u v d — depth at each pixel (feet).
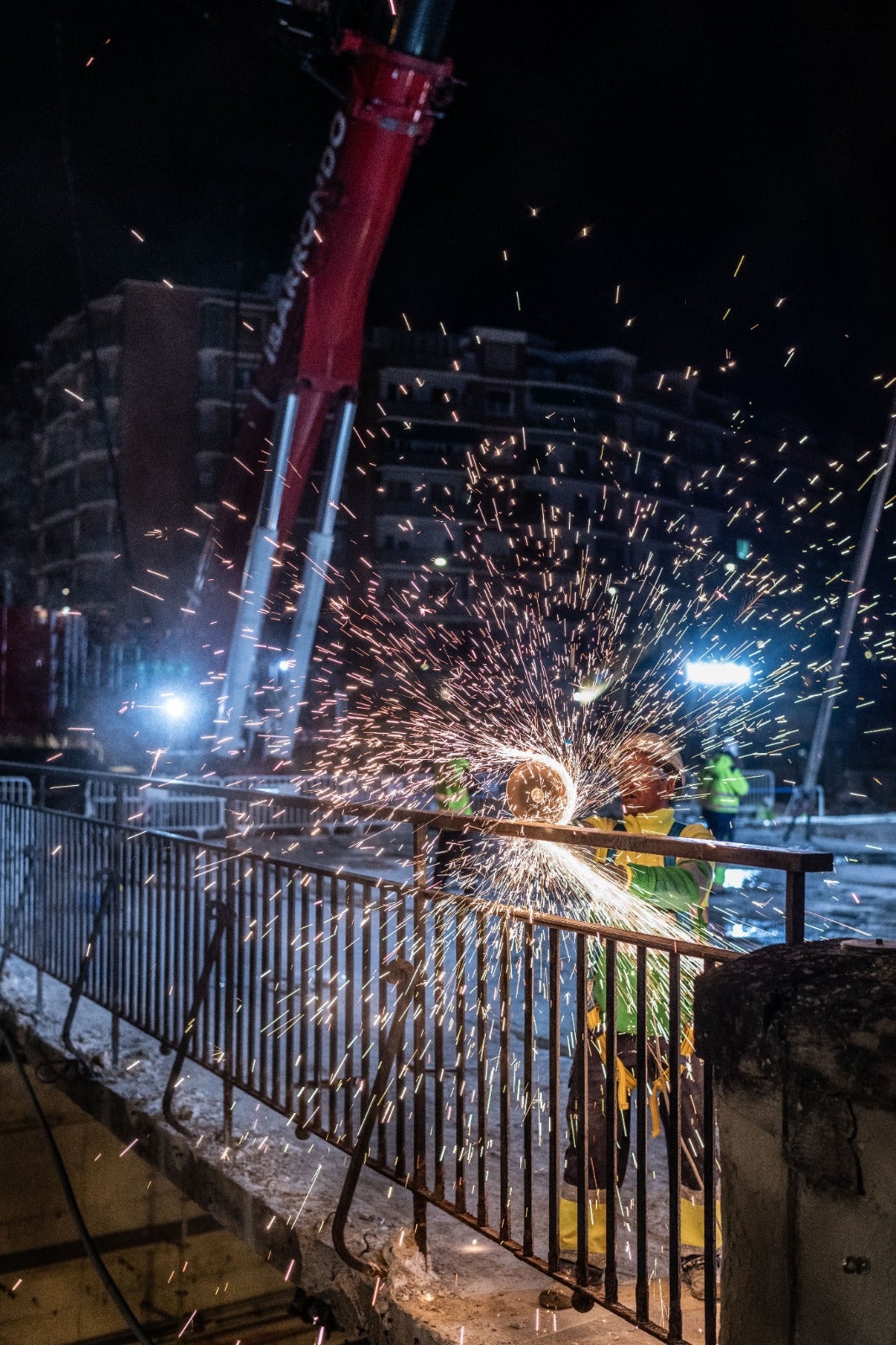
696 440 227.61
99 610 180.04
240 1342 16.07
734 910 32.04
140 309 178.81
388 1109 12.23
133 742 58.08
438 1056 11.40
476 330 202.49
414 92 40.50
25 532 229.04
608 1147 9.41
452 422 196.44
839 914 35.12
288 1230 12.21
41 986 22.25
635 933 9.27
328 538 47.39
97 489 181.88
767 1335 6.81
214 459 178.50
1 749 57.98
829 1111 6.39
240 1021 14.70
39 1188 20.45
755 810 68.54
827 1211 6.42
